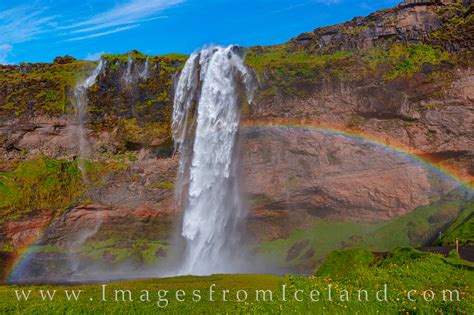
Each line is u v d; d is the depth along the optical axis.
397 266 27.48
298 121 61.12
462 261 29.03
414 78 58.62
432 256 30.00
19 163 67.56
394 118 59.22
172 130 65.19
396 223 57.66
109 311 22.34
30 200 64.00
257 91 62.16
